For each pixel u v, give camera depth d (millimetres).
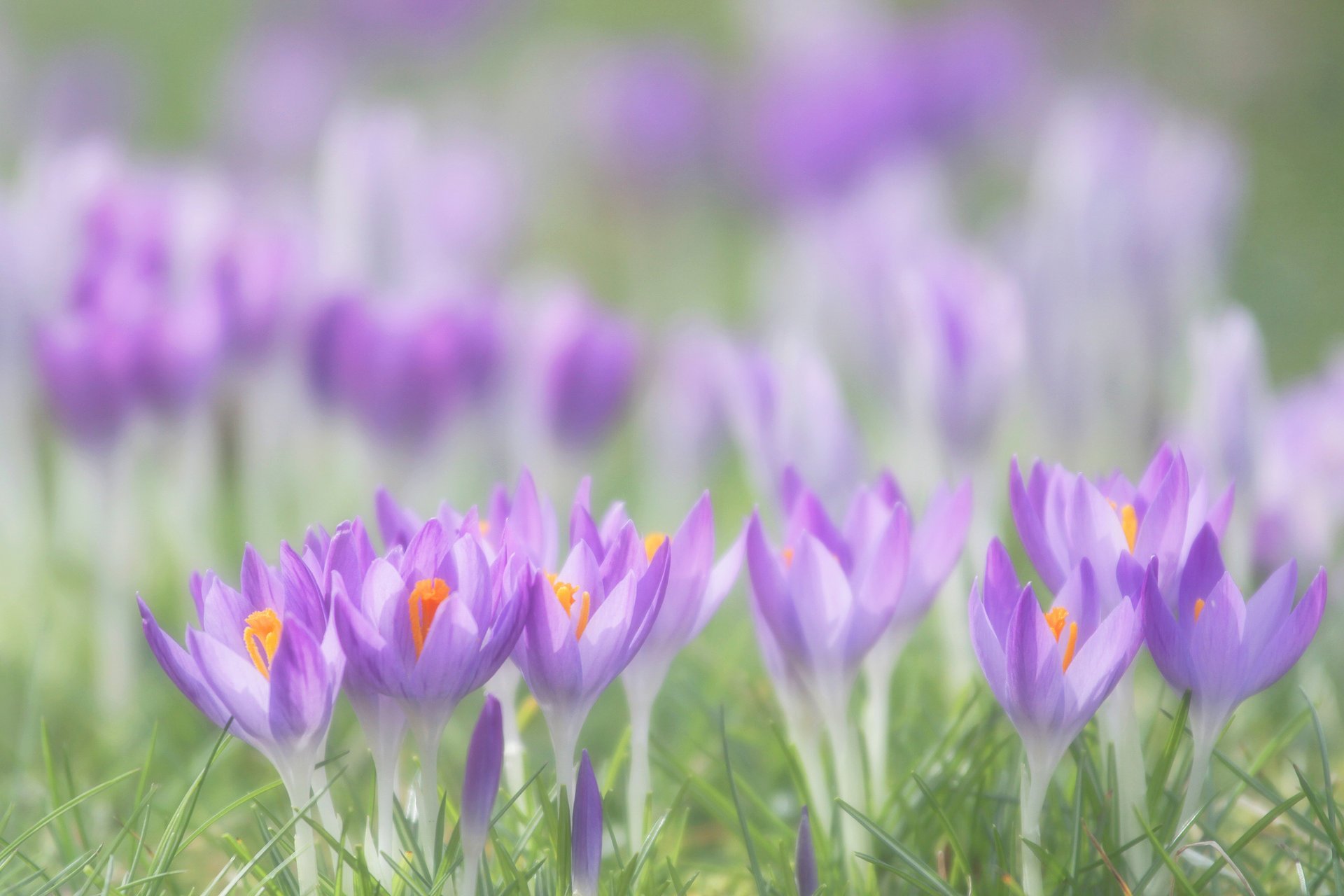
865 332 2965
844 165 4844
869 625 2139
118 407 2375
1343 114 6789
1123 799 2141
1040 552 2125
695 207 6434
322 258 2869
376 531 2479
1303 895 2139
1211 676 2104
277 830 2178
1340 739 2338
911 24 6648
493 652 2088
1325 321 5184
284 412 2766
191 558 2611
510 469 3123
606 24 8594
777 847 2174
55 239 2686
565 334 2539
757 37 7062
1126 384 2795
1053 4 7336
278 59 6594
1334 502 2375
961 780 2184
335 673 2090
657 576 2102
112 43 8531
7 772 2334
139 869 2225
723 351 2344
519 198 5633
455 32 7422
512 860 2145
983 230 5688
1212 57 7277
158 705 2361
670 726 2350
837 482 2281
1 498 2768
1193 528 2129
